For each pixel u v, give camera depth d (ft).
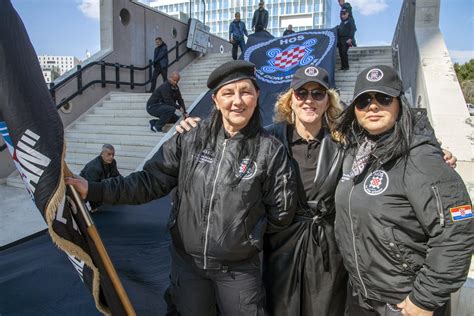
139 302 9.85
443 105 14.62
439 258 4.65
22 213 18.83
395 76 5.32
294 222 6.65
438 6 21.76
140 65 38.45
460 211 4.62
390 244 5.10
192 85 38.34
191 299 6.54
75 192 6.05
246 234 5.97
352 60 34.24
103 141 27.30
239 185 5.92
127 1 35.88
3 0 5.39
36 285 10.69
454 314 7.36
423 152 4.94
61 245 5.68
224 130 6.30
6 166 25.11
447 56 18.35
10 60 5.30
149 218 16.65
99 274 6.19
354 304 6.06
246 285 6.20
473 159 11.46
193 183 6.15
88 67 31.12
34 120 5.40
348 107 5.95
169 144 6.67
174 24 43.06
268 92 27.48
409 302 4.95
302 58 29.73
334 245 6.61
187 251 6.24
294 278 6.68
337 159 6.38
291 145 6.84
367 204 5.25
